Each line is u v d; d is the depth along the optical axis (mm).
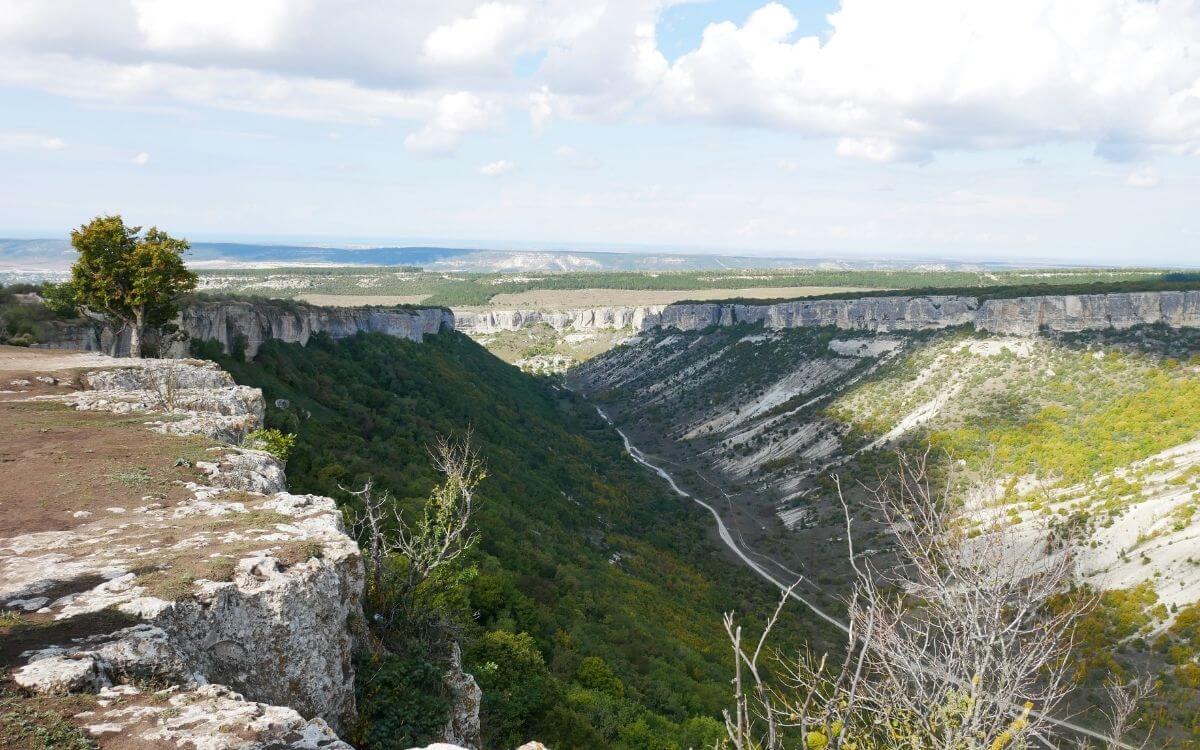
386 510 30078
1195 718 36438
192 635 9273
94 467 15836
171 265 36125
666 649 38531
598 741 22844
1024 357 108250
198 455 17406
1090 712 36188
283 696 10086
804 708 6934
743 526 92125
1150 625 45281
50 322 36906
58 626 8477
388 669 12508
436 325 122688
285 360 63094
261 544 11602
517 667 22953
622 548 65312
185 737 6836
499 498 54438
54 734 6438
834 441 112500
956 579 8969
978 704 7840
